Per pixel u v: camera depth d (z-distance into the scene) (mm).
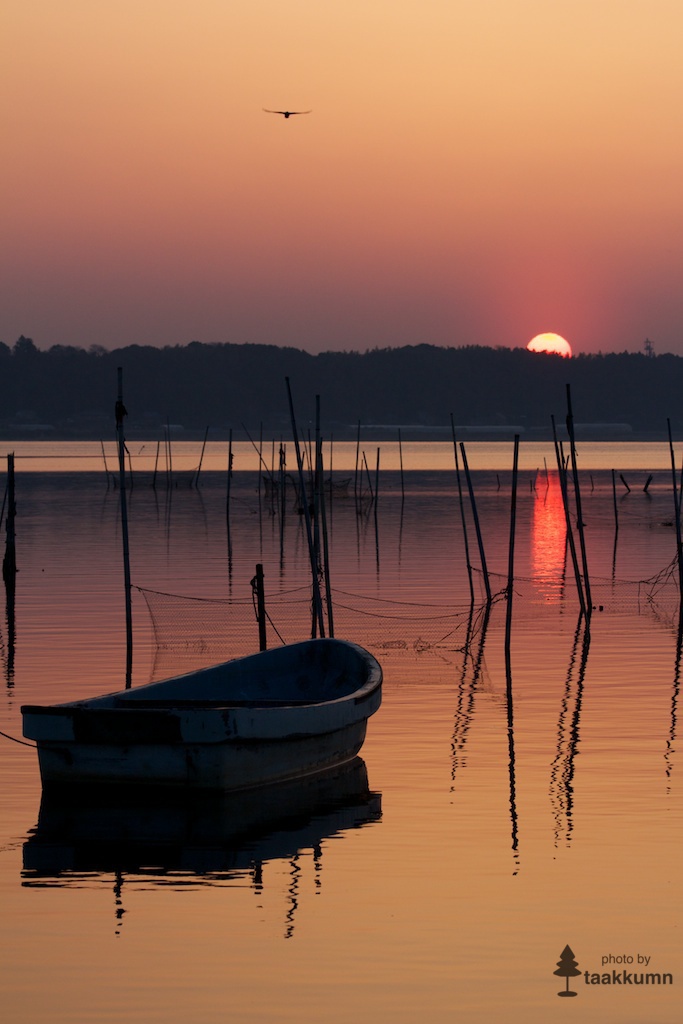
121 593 47031
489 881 17078
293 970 14367
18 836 19094
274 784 21625
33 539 69500
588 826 19391
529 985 14016
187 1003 13594
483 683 31016
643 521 84938
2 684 30250
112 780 20938
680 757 23516
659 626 40219
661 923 15680
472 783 21844
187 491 120938
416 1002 13617
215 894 16703
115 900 16484
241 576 52531
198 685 24984
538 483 138875
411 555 61469
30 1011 13422
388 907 16203
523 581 51781
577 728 26000
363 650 27016
